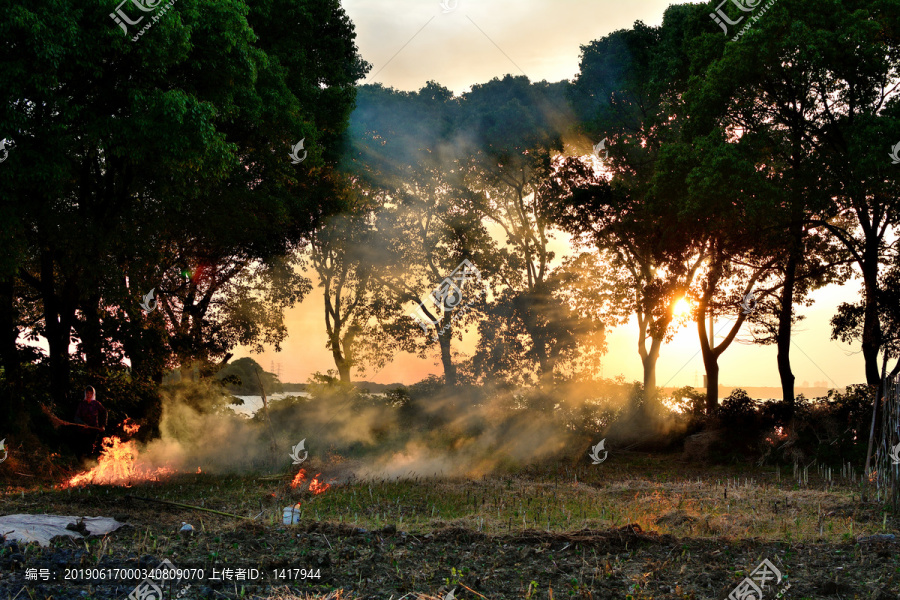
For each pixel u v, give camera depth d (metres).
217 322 29.12
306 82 24.16
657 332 27.17
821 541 8.81
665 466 21.08
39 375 18.84
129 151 14.55
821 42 19.12
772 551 8.11
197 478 16.27
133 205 18.30
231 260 27.67
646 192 24.77
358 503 11.95
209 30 15.52
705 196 20.97
